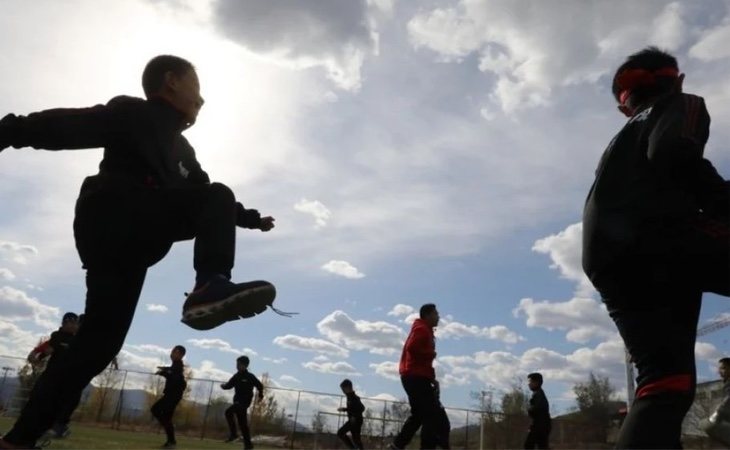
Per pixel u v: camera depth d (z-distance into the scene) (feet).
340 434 48.32
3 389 60.70
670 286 6.28
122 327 7.60
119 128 7.31
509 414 67.77
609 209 6.62
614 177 6.71
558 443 59.72
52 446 22.43
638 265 6.33
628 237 6.33
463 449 67.15
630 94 7.37
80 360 7.32
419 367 25.27
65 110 7.19
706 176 6.23
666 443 5.89
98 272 7.47
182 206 7.58
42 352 27.94
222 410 75.00
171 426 35.63
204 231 7.44
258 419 72.64
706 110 6.45
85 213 7.32
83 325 7.47
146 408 73.26
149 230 7.38
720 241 6.08
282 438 71.26
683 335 6.30
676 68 7.34
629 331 6.50
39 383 7.34
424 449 25.08
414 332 25.57
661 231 6.24
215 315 7.09
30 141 7.11
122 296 7.48
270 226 10.07
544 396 38.83
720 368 18.97
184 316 7.14
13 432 7.14
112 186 7.23
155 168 7.52
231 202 7.79
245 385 40.32
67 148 7.28
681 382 6.11
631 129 6.77
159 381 76.54
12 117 7.04
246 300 6.97
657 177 6.40
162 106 7.88
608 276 6.64
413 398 25.27
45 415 7.20
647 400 6.16
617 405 102.17
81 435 41.91
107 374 72.33
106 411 71.67
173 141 7.84
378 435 65.87
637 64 7.34
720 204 6.26
